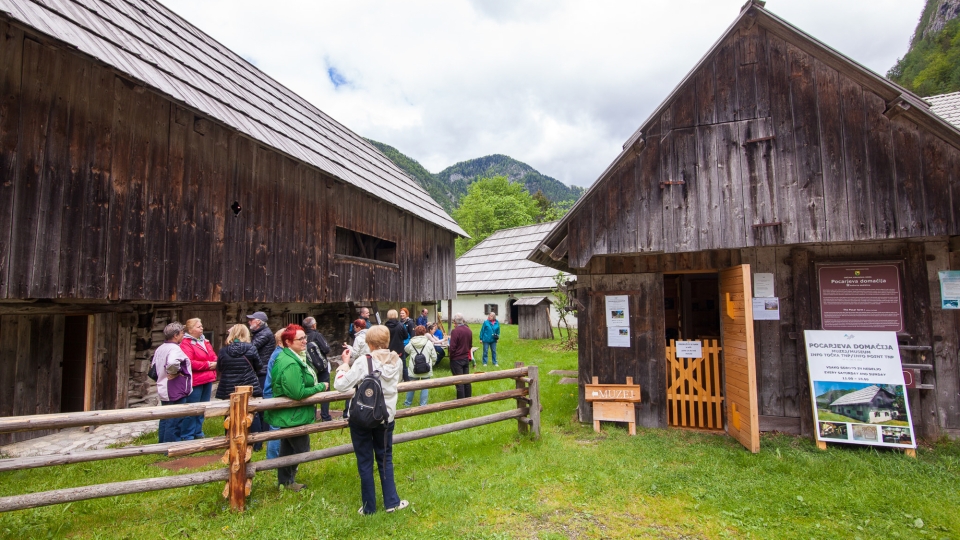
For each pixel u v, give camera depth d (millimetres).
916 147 5883
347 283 11539
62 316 7047
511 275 27844
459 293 29344
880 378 6070
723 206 6605
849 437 6043
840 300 6516
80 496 3818
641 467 5500
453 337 8875
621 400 6930
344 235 12305
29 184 5453
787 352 6738
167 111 7160
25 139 5438
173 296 7117
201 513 4352
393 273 13852
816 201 6211
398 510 4383
